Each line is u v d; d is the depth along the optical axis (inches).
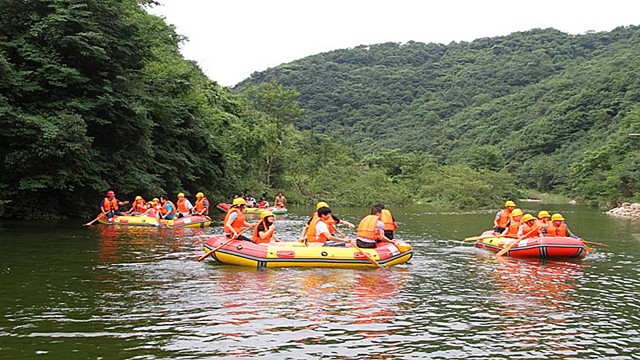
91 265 386.9
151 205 775.7
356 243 419.2
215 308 269.9
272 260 385.4
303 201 1675.7
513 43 5689.0
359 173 1943.9
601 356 211.0
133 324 240.5
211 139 1038.4
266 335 228.1
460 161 3095.5
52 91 697.0
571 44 5428.2
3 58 624.4
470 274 380.5
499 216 569.9
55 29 665.6
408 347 216.8
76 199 762.8
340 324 246.2
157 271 366.6
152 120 849.5
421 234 690.8
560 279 366.6
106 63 719.1
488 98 4448.8
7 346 208.2
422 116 4507.9
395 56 6274.6
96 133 770.2
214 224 776.9
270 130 1646.2
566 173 2615.7
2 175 681.6
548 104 3506.4
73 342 214.5
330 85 5290.4
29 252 442.6
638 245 587.8
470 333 237.0
